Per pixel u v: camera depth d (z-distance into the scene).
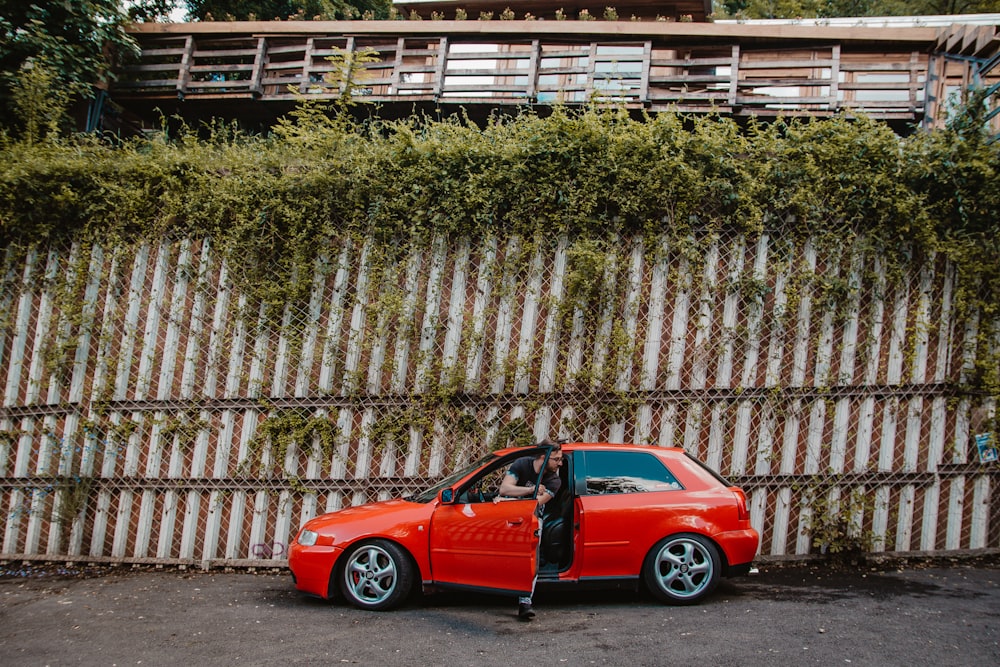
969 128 9.14
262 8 20.00
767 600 6.77
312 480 8.94
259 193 9.45
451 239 9.28
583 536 6.56
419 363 9.02
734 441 8.71
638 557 6.60
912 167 8.96
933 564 8.26
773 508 8.64
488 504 6.63
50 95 12.30
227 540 8.93
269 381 9.18
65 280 9.63
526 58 15.28
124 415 9.33
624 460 6.91
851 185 8.93
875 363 8.77
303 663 5.20
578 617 6.30
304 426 9.02
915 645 5.35
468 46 16.61
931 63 14.13
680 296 8.94
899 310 8.84
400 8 19.02
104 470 9.23
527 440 8.84
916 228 8.88
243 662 5.27
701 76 14.70
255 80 15.75
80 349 9.48
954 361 8.85
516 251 9.12
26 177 9.62
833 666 4.92
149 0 16.92
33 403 9.49
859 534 8.45
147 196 9.62
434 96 15.21
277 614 6.65
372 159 9.42
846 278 8.86
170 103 16.23
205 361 9.29
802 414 8.75
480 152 9.28
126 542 9.11
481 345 9.04
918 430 8.66
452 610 6.66
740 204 8.95
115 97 16.11
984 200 8.92
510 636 5.76
